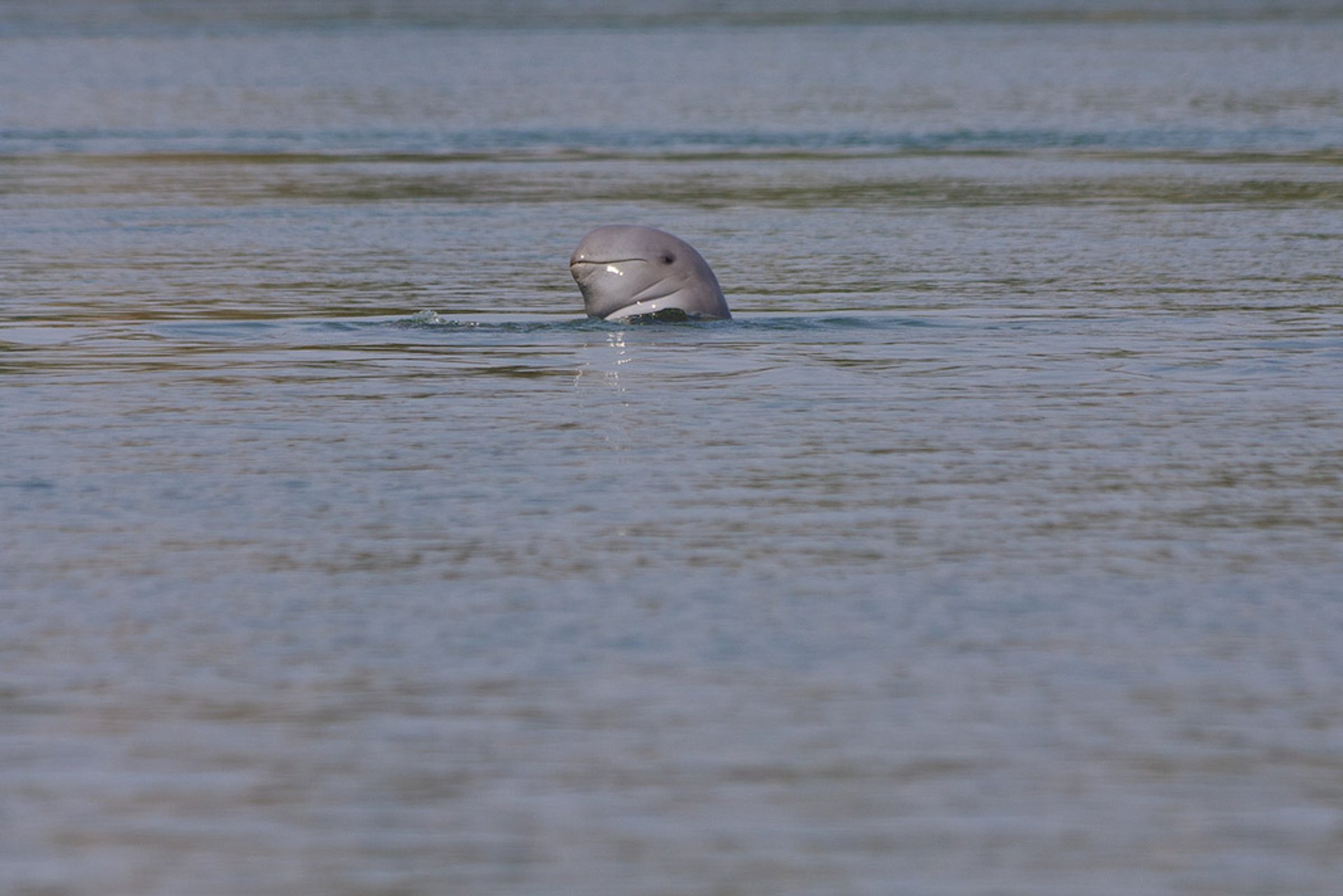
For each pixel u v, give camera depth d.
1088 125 116.06
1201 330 46.09
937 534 26.98
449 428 34.59
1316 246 63.88
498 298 53.41
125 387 39.06
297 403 37.16
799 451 32.50
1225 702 20.31
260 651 22.03
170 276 57.97
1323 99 131.75
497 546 26.38
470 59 175.88
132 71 165.00
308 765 18.80
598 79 153.88
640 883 16.34
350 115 125.12
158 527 27.53
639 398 37.53
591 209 78.62
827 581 24.66
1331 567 25.28
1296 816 17.55
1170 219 73.19
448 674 21.20
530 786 18.27
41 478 30.67
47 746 19.31
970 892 16.17
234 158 101.06
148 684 20.98
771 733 19.50
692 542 26.58
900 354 42.84
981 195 82.81
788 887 16.27
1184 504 28.72
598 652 21.92
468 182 89.75
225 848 17.08
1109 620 23.05
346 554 26.02
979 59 172.38
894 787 18.20
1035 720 19.80
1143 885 16.27
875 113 125.12
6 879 16.55
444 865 16.70
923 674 21.17
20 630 22.83
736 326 47.12
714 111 127.38
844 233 69.94
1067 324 47.31
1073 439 33.47
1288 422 34.97
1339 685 20.75
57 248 65.31
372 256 63.53
